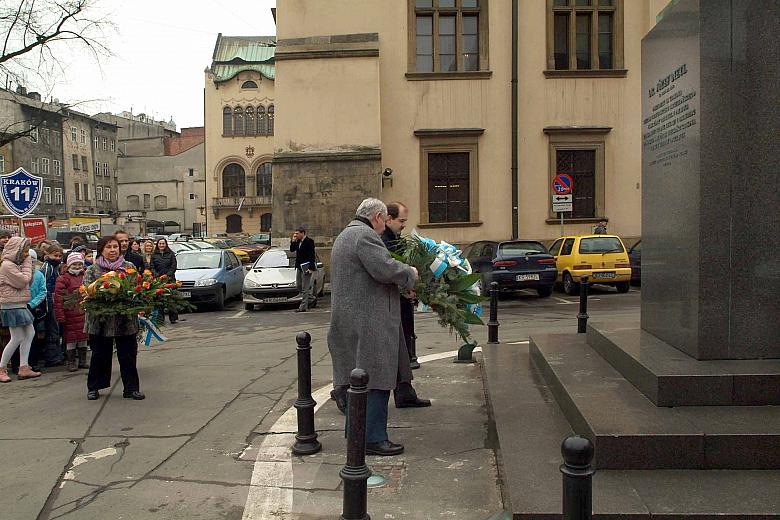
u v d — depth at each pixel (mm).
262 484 4379
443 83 19016
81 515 3988
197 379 7711
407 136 19078
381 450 4664
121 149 81875
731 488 3369
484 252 16094
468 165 19188
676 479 3494
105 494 4293
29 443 5375
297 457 4859
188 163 76000
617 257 16141
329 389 6867
